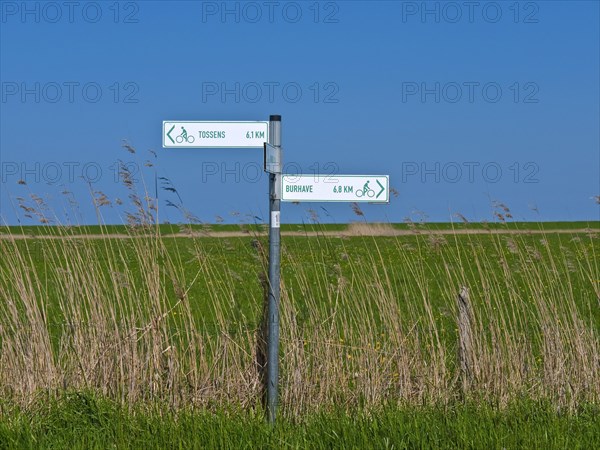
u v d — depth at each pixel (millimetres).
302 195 10953
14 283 12820
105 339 12109
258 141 11023
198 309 16656
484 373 12266
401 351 12258
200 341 12172
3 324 12430
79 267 12547
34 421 11234
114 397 11898
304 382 11922
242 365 12188
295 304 13008
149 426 11008
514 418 11156
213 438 10539
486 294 13039
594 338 12914
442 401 11859
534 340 13422
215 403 11602
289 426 10930
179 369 11977
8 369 12203
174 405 11766
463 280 12945
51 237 12844
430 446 10406
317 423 10977
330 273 13289
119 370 12047
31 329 12258
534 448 10375
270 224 10992
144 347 12227
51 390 11938
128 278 12617
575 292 18297
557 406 11766
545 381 12203
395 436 10586
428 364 12516
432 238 12984
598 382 12258
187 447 10438
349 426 10828
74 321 12289
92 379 12016
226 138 11047
